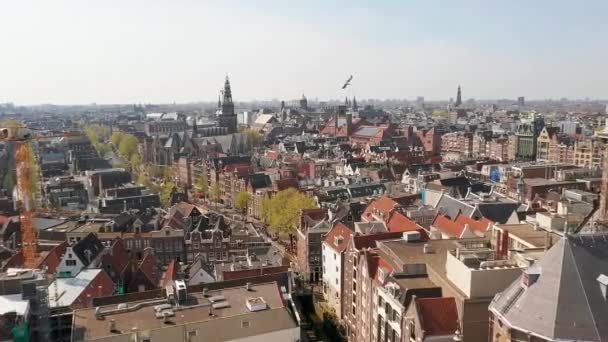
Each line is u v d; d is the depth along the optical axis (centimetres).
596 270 5747
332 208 16788
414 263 8325
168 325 7338
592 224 9031
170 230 15388
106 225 16100
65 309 8656
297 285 13762
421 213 14375
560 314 5428
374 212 15338
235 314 7731
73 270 11862
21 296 7612
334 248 12106
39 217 17562
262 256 13250
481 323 6819
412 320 7156
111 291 10981
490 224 10869
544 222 9375
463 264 7119
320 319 12244
